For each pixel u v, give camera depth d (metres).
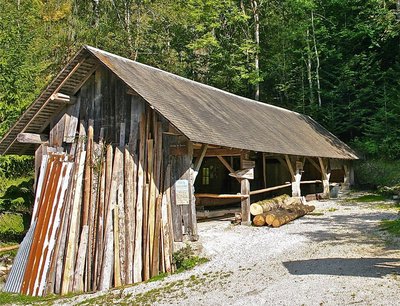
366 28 23.98
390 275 6.62
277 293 6.31
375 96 23.09
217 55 26.80
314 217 12.84
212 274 7.86
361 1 25.23
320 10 26.77
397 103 21.12
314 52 25.66
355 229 10.59
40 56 18.28
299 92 25.94
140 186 9.31
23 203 12.73
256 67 26.19
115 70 9.53
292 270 7.43
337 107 23.81
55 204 9.60
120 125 9.98
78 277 8.81
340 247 8.83
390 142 20.84
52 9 23.75
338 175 21.08
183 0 27.92
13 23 16.09
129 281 8.65
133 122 9.80
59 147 10.71
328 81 24.98
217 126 10.58
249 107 15.87
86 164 9.77
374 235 9.76
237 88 27.83
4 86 14.35
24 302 8.23
